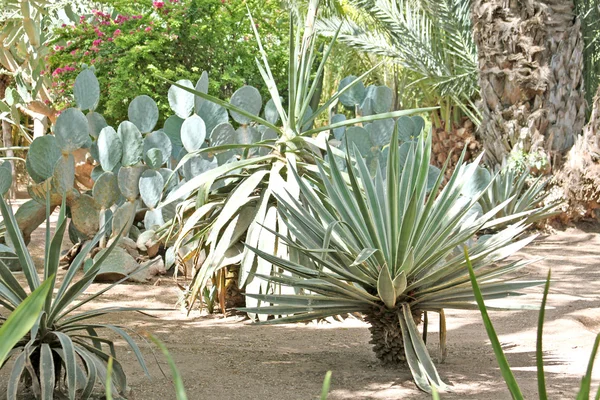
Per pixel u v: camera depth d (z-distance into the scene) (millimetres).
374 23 14789
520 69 11688
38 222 7344
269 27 14570
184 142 7094
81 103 7562
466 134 14781
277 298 4203
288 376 4117
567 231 11359
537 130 11727
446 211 4195
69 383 3088
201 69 13320
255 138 7180
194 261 6105
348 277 4121
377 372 4207
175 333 5270
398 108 15547
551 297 6703
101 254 3514
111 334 5137
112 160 7285
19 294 3492
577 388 3805
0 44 13031
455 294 4121
